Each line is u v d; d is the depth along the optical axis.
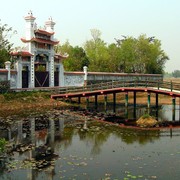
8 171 16.39
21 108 41.84
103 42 89.75
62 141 23.34
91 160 18.27
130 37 92.56
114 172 16.12
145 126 29.48
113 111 41.03
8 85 45.31
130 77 71.88
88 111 40.84
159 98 57.41
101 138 24.22
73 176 15.57
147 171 16.23
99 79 60.50
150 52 92.81
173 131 26.81
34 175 15.80
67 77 56.59
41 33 50.34
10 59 50.56
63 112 39.50
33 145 22.08
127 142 22.80
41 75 51.28
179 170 16.38
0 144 19.31
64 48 84.81
